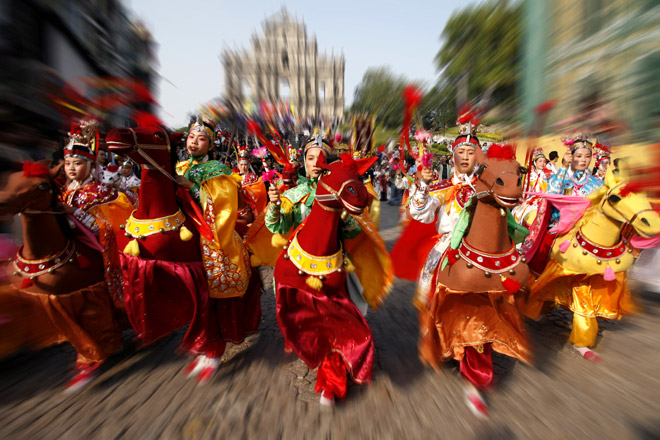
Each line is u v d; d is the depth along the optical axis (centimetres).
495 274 298
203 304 346
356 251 346
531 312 426
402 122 355
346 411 301
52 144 789
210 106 367
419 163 351
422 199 342
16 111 738
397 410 302
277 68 5881
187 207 358
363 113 364
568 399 317
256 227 375
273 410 302
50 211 323
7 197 291
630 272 593
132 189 459
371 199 359
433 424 286
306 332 309
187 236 340
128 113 343
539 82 1248
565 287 400
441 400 316
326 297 302
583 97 895
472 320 311
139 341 422
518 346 301
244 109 350
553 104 432
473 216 309
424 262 370
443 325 317
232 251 357
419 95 338
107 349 354
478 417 294
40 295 324
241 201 395
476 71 2720
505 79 1691
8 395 325
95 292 346
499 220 297
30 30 1135
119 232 367
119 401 315
